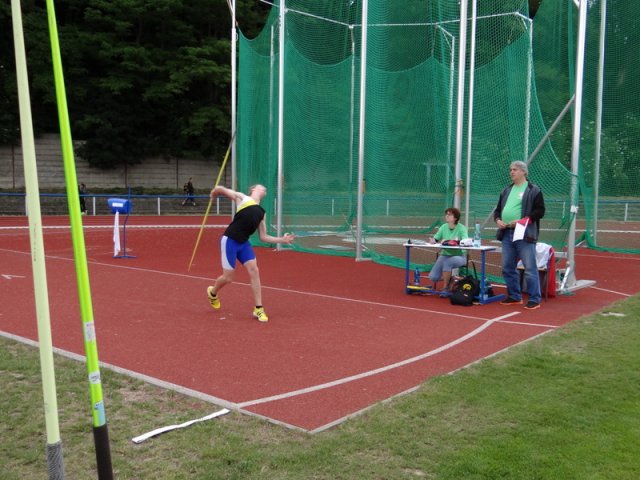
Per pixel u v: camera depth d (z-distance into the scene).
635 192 16.92
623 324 7.01
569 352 5.83
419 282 9.46
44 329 2.74
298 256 14.03
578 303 8.64
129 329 6.72
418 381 5.06
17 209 28.66
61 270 11.15
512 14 13.78
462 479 3.38
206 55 37.47
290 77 15.24
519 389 4.79
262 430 4.02
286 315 7.59
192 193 33.25
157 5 36.22
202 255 13.98
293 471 3.46
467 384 4.88
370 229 17.73
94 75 39.22
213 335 6.51
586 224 16.19
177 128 38.97
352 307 8.16
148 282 9.95
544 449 3.74
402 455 3.66
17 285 9.41
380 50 14.84
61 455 2.83
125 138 37.78
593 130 16.39
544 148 11.34
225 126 38.31
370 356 5.77
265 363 5.51
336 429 4.04
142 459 3.60
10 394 4.63
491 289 8.90
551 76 15.48
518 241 8.22
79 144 36.97
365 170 14.70
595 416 4.25
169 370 5.27
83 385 4.82
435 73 14.92
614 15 16.06
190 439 3.86
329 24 19.19
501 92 13.26
